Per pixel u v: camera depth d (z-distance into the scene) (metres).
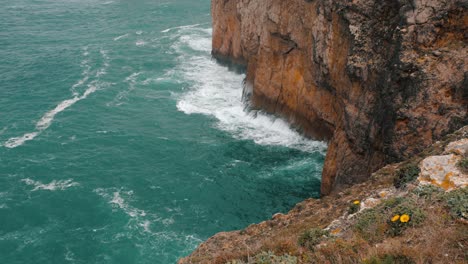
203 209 36.09
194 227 34.12
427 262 11.22
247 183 39.03
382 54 30.81
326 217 18.48
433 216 13.10
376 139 30.12
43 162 42.75
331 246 13.57
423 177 15.93
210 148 44.88
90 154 44.12
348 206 18.52
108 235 33.47
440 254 11.36
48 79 62.00
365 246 13.16
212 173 40.72
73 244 32.69
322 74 39.38
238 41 62.53
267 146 45.06
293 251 14.48
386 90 29.19
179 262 20.34
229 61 66.06
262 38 48.47
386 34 30.72
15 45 75.50
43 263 31.08
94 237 33.31
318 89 41.75
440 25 27.58
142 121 51.00
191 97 57.47
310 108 43.56
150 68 67.19
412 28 28.20
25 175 40.81
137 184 39.44
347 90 35.84
